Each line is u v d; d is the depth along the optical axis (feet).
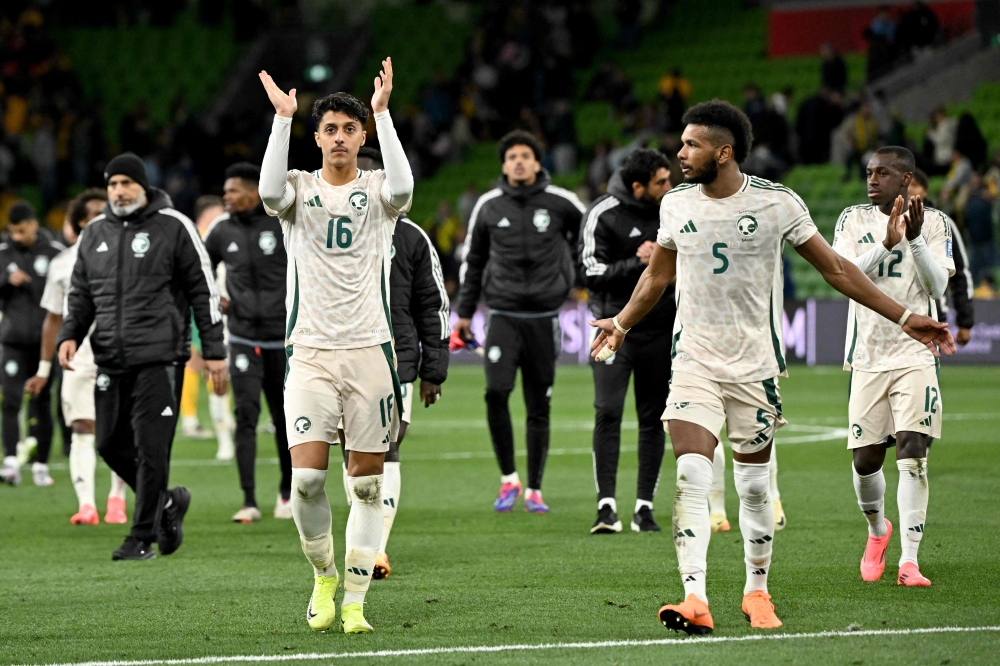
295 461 57.82
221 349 79.41
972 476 107.76
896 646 54.03
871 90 290.56
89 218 98.78
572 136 303.68
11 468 116.67
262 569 74.90
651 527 86.58
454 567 74.28
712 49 333.01
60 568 75.77
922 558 73.97
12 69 318.86
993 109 286.05
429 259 78.48
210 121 337.31
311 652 54.65
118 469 81.71
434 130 323.37
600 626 58.75
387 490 73.05
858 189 266.77
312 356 58.18
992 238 235.40
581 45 330.34
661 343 85.40
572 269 98.37
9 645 56.39
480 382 223.51
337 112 58.08
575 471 119.24
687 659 52.42
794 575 69.92
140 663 52.95
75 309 79.41
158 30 354.54
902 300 69.92
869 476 69.26
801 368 233.76
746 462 57.21
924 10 295.69
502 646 55.16
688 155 55.21
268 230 93.09
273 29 359.87
